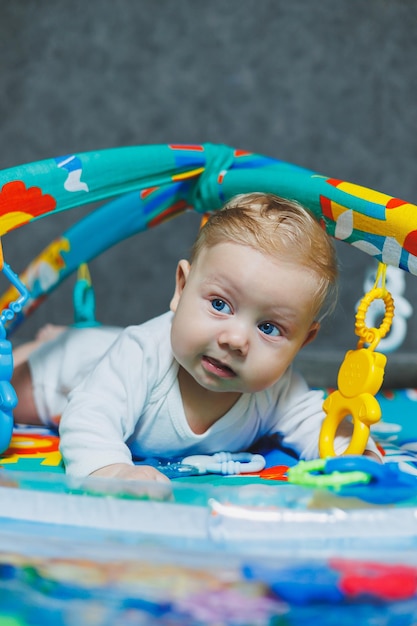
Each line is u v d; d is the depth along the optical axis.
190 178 1.12
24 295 0.89
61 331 1.17
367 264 2.21
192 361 0.84
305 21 2.27
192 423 0.92
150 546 0.58
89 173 0.99
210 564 0.58
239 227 0.84
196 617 0.57
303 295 0.83
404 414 1.29
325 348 2.21
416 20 2.27
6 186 0.91
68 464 0.83
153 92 2.30
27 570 0.60
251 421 0.95
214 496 0.65
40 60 2.29
